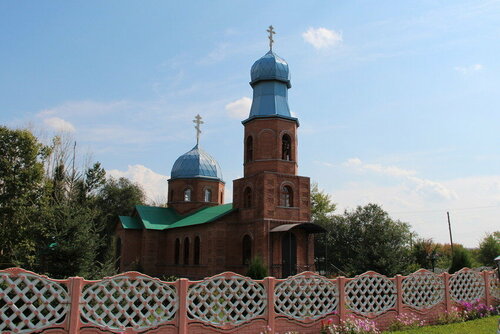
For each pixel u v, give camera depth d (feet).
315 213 181.78
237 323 34.12
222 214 102.89
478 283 50.01
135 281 31.37
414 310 43.57
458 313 46.14
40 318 27.91
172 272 120.88
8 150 105.09
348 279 39.99
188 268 112.47
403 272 81.71
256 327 34.88
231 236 102.68
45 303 28.07
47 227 47.93
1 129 105.09
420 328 41.06
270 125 102.27
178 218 135.03
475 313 47.03
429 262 116.47
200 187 140.05
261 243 93.40
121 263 127.95
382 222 89.61
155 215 133.80
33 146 107.76
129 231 130.82
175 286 32.55
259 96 105.50
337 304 38.96
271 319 35.37
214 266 99.71
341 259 135.54
